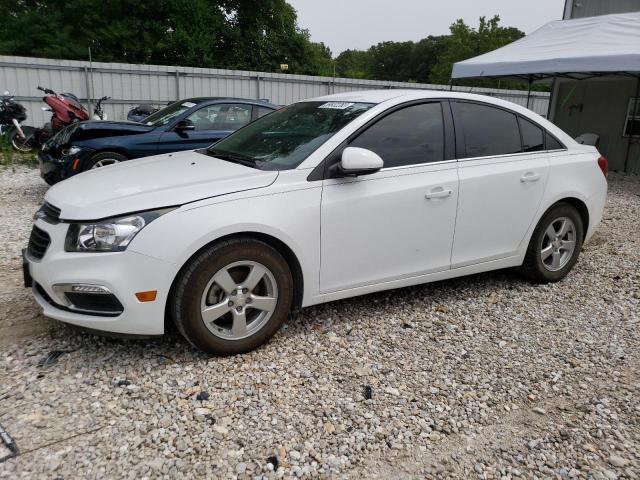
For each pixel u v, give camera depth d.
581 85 13.46
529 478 2.37
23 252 3.30
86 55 24.48
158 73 16.11
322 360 3.25
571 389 3.06
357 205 3.47
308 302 3.46
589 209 4.71
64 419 2.60
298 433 2.59
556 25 13.28
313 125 3.78
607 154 13.16
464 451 2.53
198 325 3.04
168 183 3.19
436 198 3.79
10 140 12.07
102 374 2.98
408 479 2.34
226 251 3.05
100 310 2.92
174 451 2.42
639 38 10.83
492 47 48.56
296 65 31.33
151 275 2.87
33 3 27.72
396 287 3.82
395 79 90.88
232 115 8.05
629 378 3.20
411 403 2.87
